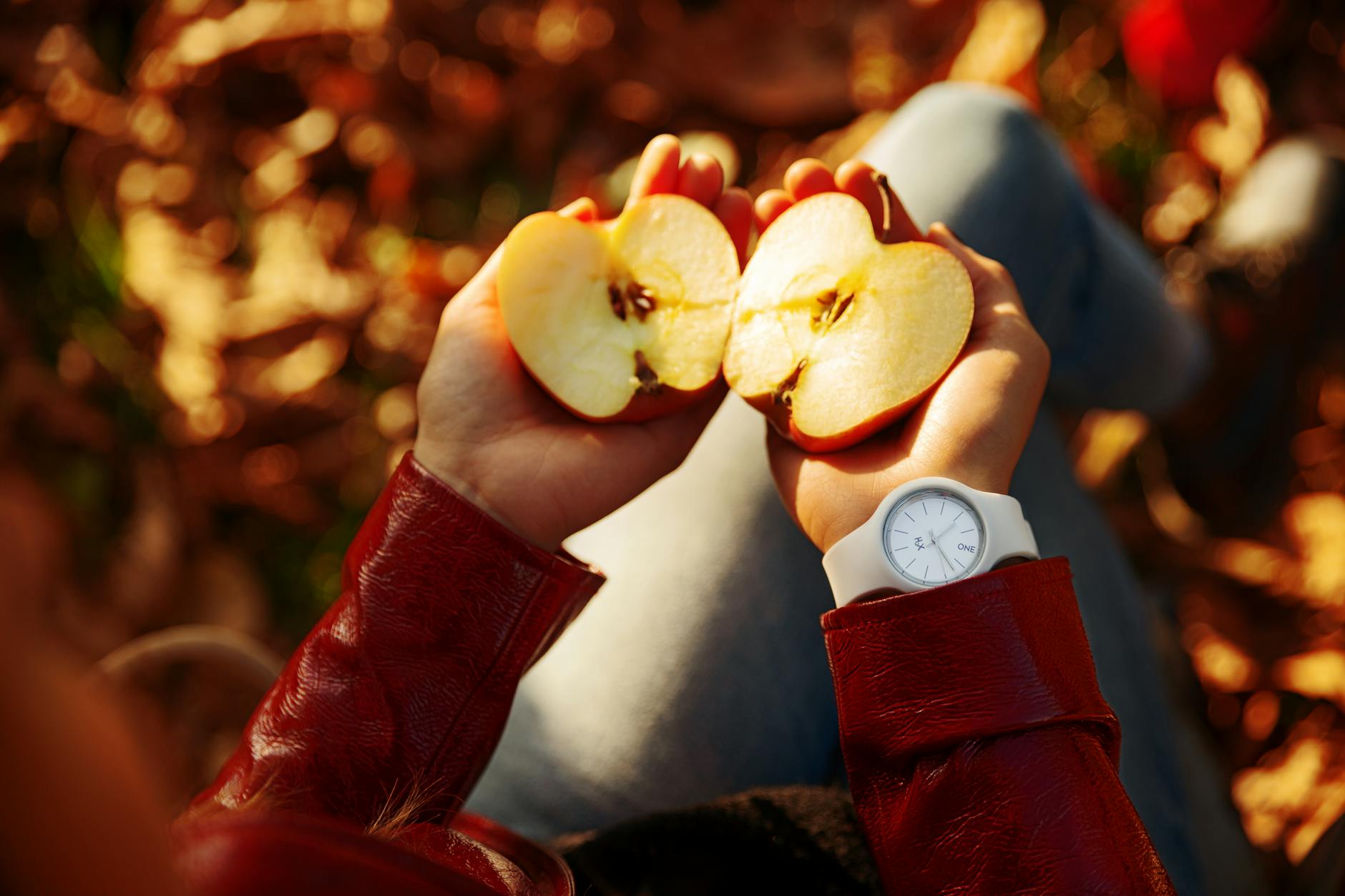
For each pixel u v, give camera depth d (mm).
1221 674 1195
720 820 719
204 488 1273
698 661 820
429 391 726
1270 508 1281
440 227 1426
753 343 734
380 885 545
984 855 623
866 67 1474
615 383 731
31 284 1348
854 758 652
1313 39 1427
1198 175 1447
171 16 1456
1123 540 1300
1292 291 1237
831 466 704
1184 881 817
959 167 894
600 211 1423
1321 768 1113
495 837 682
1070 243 919
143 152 1414
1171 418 1245
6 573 425
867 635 644
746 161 1468
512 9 1492
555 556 694
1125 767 838
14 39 1446
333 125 1429
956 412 682
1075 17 1534
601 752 813
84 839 423
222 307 1332
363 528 707
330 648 692
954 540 657
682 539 849
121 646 1157
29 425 1252
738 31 1496
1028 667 629
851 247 729
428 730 685
